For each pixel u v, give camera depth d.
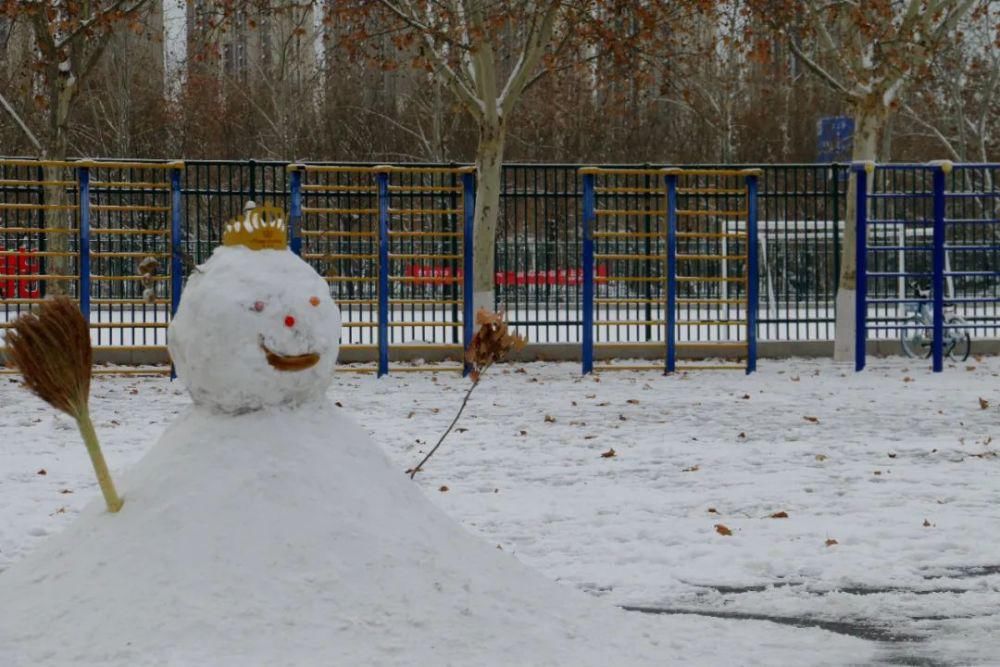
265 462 7.30
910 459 14.98
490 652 6.82
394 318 34.12
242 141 52.03
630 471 14.27
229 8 29.00
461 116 51.28
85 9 27.39
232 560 6.97
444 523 7.64
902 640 8.23
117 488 7.48
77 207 23.52
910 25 26.52
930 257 30.81
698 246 28.97
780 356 27.52
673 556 10.55
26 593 7.08
